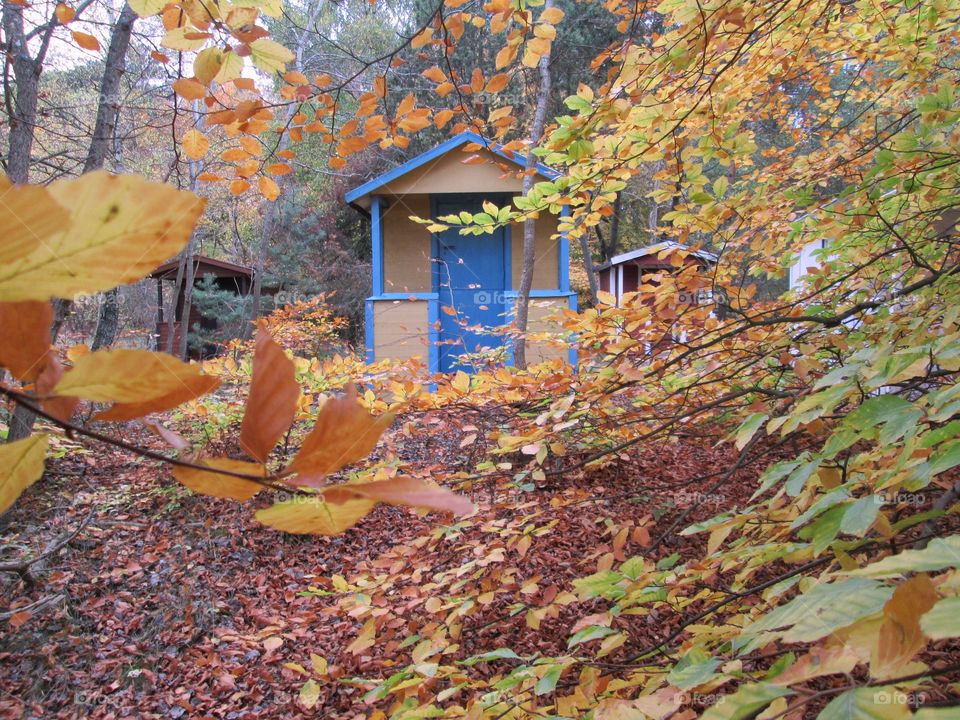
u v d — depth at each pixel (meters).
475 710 1.38
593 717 1.00
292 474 0.24
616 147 2.12
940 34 2.97
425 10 12.11
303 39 9.55
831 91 4.05
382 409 2.48
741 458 2.04
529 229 6.52
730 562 1.44
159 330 12.52
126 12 4.82
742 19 1.66
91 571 4.60
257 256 16.19
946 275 1.81
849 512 0.84
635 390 2.82
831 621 0.58
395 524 5.27
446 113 2.05
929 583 0.50
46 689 3.68
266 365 0.25
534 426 2.36
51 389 0.23
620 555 1.80
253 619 4.21
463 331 8.75
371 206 8.91
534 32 1.81
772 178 3.31
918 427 0.97
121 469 5.96
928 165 2.13
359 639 1.92
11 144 4.41
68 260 0.17
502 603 3.25
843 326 2.20
